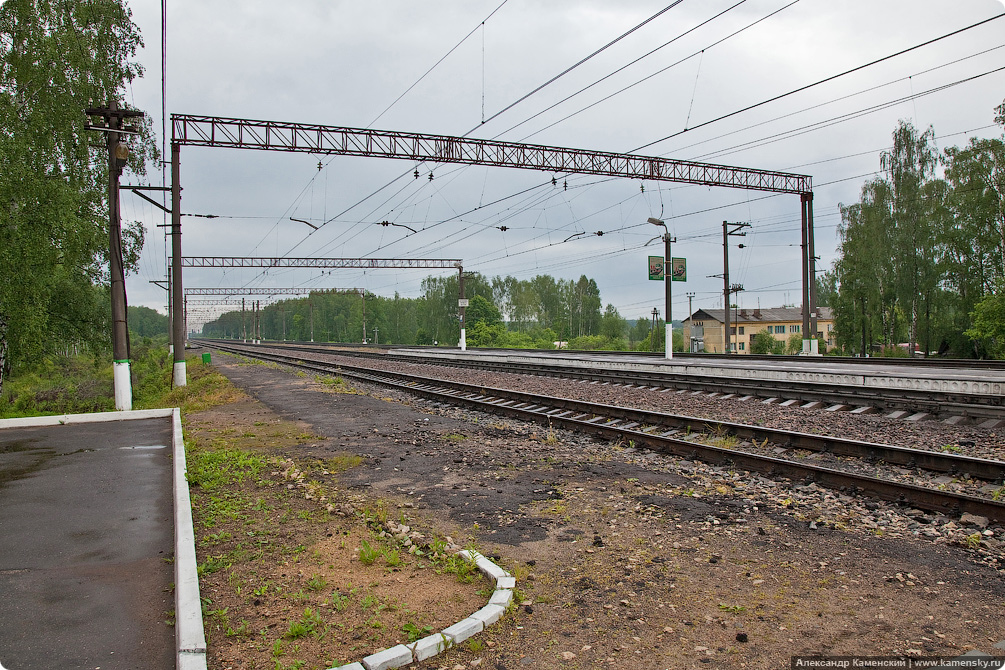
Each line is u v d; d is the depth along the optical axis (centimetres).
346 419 1388
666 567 505
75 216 2411
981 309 3328
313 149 2280
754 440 1018
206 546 567
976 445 977
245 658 372
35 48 2405
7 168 2202
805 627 405
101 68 2633
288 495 747
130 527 636
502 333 8312
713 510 651
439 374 2778
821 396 1457
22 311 2295
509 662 371
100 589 477
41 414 2284
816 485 745
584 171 2597
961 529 589
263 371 3222
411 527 624
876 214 4384
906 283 4234
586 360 2833
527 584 478
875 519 625
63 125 2456
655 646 386
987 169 3869
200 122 2209
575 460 908
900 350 4350
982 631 398
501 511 668
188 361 5341
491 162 2445
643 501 686
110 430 1332
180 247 2303
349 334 11688
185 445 1070
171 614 433
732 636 396
